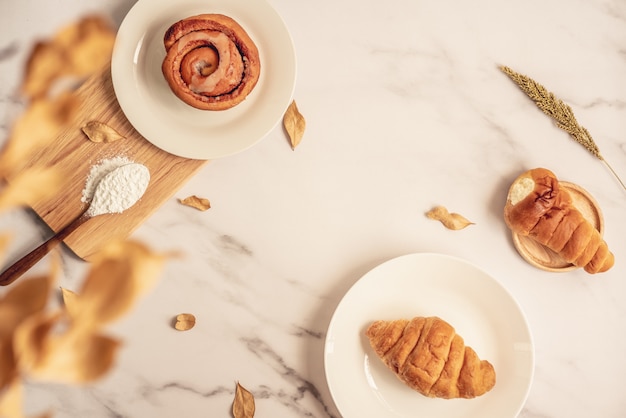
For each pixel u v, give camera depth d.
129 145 0.80
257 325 0.84
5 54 0.80
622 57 0.85
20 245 0.81
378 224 0.84
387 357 0.78
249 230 0.84
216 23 0.76
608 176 0.85
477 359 0.79
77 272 0.81
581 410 0.84
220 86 0.75
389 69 0.84
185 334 0.83
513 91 0.85
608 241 0.85
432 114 0.85
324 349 0.80
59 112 0.18
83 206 0.79
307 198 0.84
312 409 0.84
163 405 0.83
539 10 0.85
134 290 0.17
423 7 0.84
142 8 0.78
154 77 0.79
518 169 0.85
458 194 0.85
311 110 0.84
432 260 0.81
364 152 0.84
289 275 0.84
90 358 0.17
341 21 0.84
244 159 0.84
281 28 0.79
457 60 0.85
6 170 0.18
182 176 0.80
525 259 0.83
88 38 0.17
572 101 0.85
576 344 0.84
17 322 0.17
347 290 0.84
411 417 0.81
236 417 0.83
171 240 0.83
